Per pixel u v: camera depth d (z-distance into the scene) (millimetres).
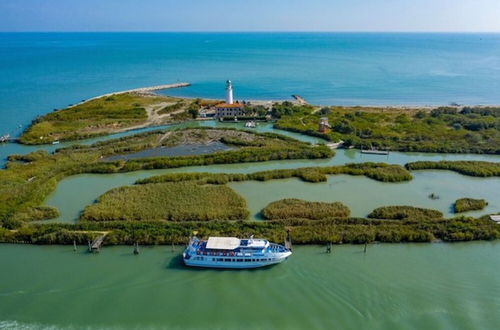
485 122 145625
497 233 71375
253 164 113250
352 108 180500
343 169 105000
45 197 88688
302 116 162875
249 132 139750
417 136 134375
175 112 171000
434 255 67062
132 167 105625
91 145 124750
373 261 65125
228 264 63469
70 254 66750
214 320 52406
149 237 69188
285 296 57312
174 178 97562
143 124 153375
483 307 54719
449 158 119625
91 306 54844
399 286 58938
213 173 102000
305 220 76562
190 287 59250
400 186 97062
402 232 71000
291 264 64438
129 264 64250
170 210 80500
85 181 98938
